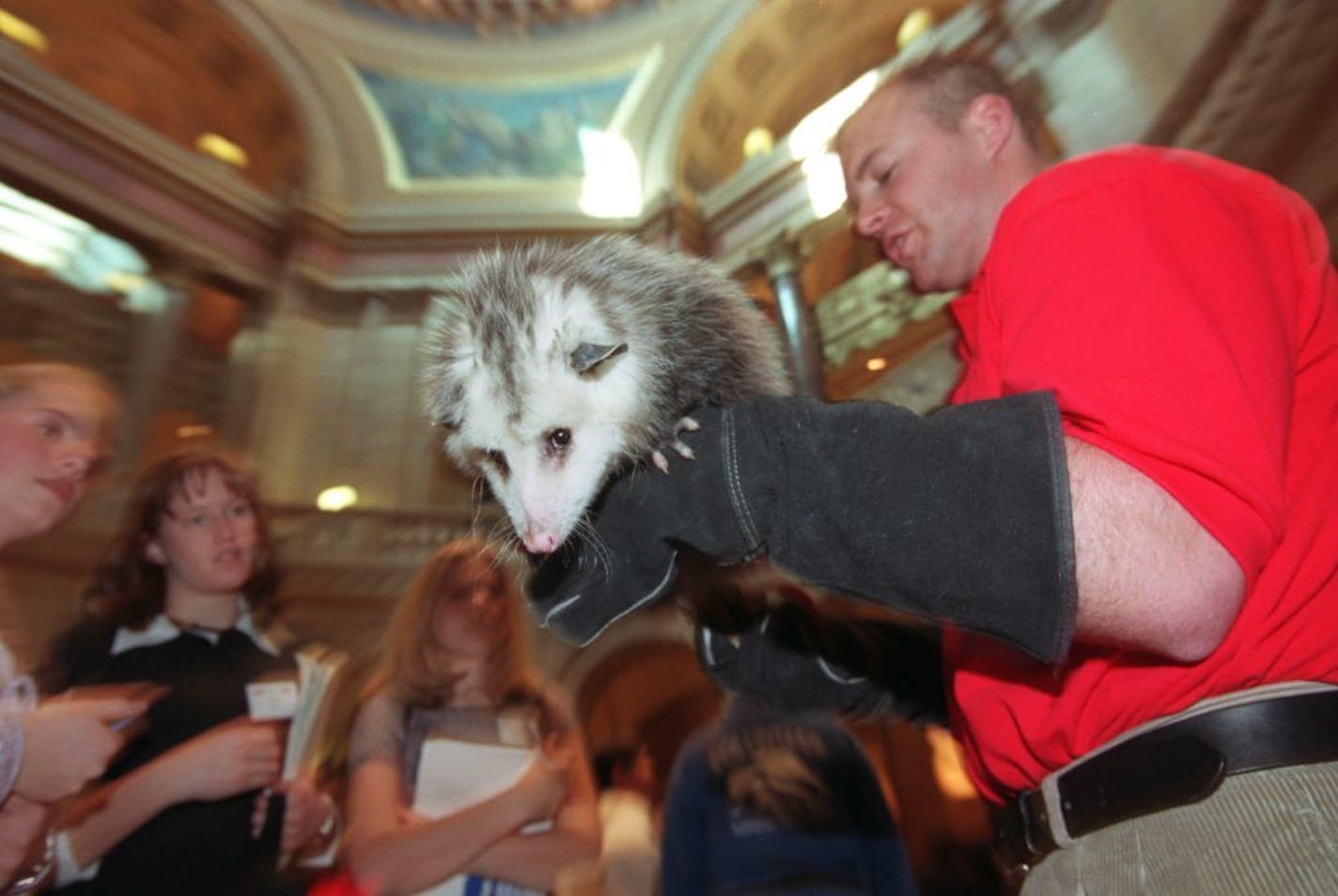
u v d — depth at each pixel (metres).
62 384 1.88
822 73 10.29
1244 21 5.33
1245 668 0.84
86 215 9.73
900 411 0.83
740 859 2.36
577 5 10.76
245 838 1.82
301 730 2.08
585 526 1.12
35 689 1.62
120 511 7.56
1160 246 0.84
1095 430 0.77
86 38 9.61
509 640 2.31
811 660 1.49
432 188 12.20
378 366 11.53
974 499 0.73
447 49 11.11
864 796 2.52
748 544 0.88
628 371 1.55
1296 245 0.97
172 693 1.88
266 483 10.27
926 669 1.51
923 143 1.45
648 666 9.62
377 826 1.89
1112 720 0.93
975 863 6.09
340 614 9.66
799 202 10.00
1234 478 0.72
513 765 2.08
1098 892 0.90
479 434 1.61
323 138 11.66
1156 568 0.71
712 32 10.59
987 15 7.51
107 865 1.60
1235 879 0.78
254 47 10.70
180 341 10.66
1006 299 0.98
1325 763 0.79
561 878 2.00
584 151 11.77
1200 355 0.77
